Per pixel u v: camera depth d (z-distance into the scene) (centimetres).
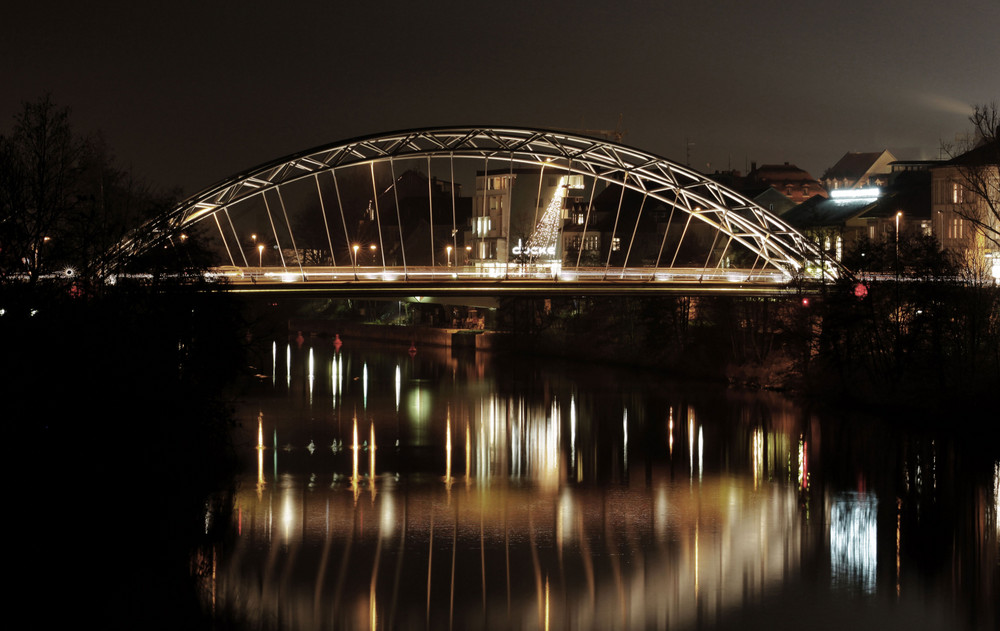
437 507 4847
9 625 3247
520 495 5116
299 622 3353
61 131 4303
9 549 3912
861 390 7881
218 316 5206
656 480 5491
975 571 3934
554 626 3366
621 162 8569
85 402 4312
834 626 3372
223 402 5388
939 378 7225
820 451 6147
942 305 7231
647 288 8088
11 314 4047
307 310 18225
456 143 8112
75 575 3691
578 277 8456
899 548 4231
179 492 4816
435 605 3531
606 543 4291
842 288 7869
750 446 6366
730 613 3488
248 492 5034
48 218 4269
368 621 3378
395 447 6347
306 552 4066
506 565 3972
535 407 8112
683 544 4291
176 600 3503
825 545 4275
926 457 5909
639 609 3528
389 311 17400
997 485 5253
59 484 4216
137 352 4641
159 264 5006
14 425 4022
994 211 7756
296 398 8631
